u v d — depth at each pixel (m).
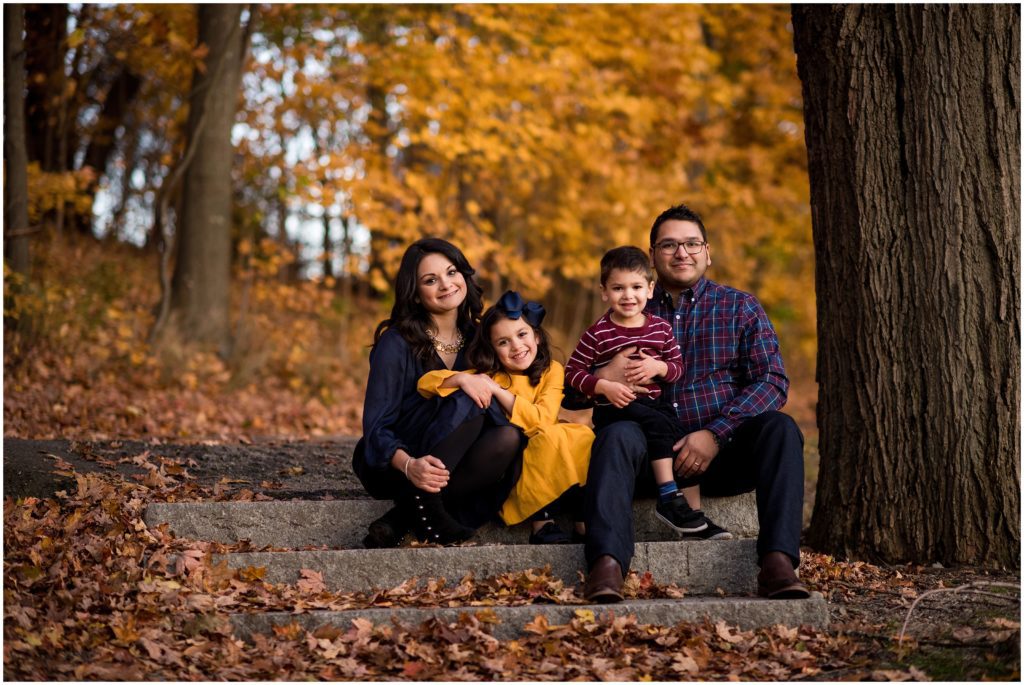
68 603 3.31
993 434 4.14
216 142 9.43
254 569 3.68
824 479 4.53
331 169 9.19
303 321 10.71
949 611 3.61
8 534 3.73
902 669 3.16
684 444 4.00
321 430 7.89
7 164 7.58
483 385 3.91
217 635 3.29
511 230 11.42
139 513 4.04
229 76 9.54
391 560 3.78
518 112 10.02
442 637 3.33
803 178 13.59
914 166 4.30
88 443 5.22
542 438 3.96
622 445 3.78
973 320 4.20
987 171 4.22
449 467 3.87
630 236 10.85
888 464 4.29
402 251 9.91
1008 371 4.16
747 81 13.27
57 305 8.48
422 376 4.09
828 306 4.54
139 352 8.47
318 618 3.39
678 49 11.34
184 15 10.30
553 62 9.87
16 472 4.44
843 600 3.81
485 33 10.36
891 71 4.39
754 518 4.33
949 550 4.17
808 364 15.84
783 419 3.85
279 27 10.25
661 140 12.17
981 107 4.25
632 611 3.50
